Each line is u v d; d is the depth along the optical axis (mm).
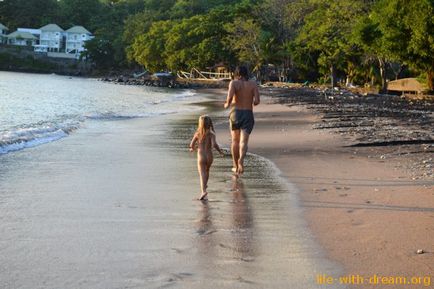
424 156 13000
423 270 5211
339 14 58156
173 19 121000
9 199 8352
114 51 130750
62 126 20750
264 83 81938
